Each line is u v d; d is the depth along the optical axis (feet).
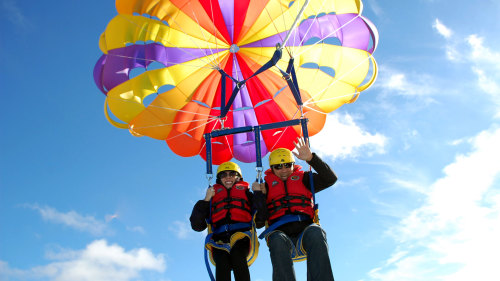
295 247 18.17
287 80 22.49
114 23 27.84
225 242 20.35
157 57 29.60
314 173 19.89
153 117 29.17
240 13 30.14
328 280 15.72
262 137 31.71
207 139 21.70
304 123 21.50
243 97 31.99
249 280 18.90
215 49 31.14
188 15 29.43
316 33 29.94
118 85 28.19
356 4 27.20
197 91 30.63
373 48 28.25
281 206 19.42
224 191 21.68
